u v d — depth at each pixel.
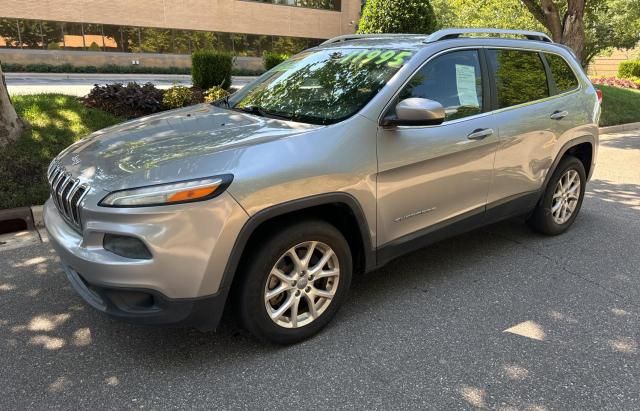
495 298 3.72
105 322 3.34
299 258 3.02
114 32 25.75
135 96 8.09
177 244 2.54
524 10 19.00
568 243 4.81
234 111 3.70
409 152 3.32
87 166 2.92
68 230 2.89
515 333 3.28
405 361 2.97
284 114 3.47
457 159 3.64
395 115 3.25
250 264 2.81
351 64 3.71
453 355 3.03
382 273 4.11
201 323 2.73
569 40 12.43
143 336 3.18
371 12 13.03
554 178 4.67
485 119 3.84
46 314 3.43
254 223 2.70
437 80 3.58
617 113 13.45
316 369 2.88
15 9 22.89
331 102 3.40
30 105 7.11
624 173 7.88
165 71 26.28
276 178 2.75
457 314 3.49
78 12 24.36
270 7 30.17
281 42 31.30
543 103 4.36
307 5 31.52
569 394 2.72
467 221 3.93
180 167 2.65
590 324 3.41
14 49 23.33
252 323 2.90
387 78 3.39
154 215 2.50
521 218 4.94
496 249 4.63
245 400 2.63
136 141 3.12
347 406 2.60
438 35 3.73
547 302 3.69
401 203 3.37
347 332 3.25
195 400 2.62
